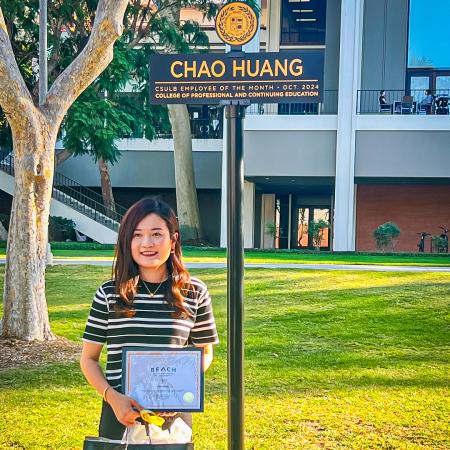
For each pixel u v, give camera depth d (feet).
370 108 89.51
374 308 35.68
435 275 46.19
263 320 33.63
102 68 27.94
